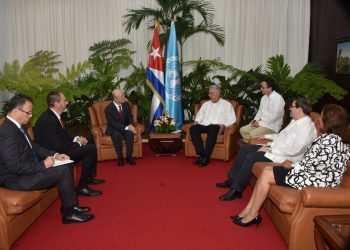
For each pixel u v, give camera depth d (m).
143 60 7.22
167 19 6.30
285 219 2.56
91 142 4.93
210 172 4.46
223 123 5.08
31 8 7.10
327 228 1.97
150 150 5.65
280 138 3.48
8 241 2.49
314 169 2.59
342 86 5.84
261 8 7.03
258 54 7.16
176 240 2.69
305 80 5.93
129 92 6.91
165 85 6.06
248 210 2.99
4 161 2.68
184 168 4.65
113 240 2.70
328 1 6.27
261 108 4.94
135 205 3.40
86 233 2.83
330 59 6.21
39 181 2.76
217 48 7.16
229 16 7.05
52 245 2.64
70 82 6.14
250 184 3.85
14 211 2.48
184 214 3.18
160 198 3.59
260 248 2.58
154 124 5.61
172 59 6.01
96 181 4.05
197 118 5.25
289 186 2.69
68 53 7.21
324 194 2.25
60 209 3.29
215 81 7.24
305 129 3.20
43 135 3.43
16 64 5.91
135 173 4.45
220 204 3.42
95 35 7.17
